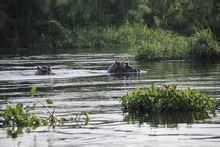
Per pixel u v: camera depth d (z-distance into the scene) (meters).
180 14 178.62
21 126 44.16
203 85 64.50
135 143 37.06
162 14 181.38
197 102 49.06
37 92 62.34
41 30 157.25
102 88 64.19
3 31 154.00
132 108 49.72
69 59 107.38
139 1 178.75
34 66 94.06
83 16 170.38
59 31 155.75
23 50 143.25
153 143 37.00
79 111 49.28
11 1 159.62
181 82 67.75
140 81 69.75
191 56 101.62
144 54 100.81
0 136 40.31
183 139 37.94
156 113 47.81
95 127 42.50
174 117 45.66
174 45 105.56
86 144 37.16
